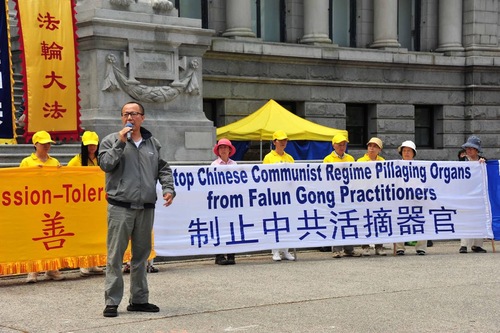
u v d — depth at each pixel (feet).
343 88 99.60
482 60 108.17
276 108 77.92
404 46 110.11
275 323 28.73
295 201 45.21
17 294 34.60
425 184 48.55
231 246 43.34
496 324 28.81
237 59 90.99
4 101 44.93
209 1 92.94
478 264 43.55
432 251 50.98
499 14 110.93
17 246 37.14
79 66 53.21
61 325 28.48
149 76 54.29
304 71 96.37
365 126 104.12
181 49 56.34
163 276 39.22
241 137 75.25
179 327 28.12
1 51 44.60
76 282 37.81
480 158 50.44
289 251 50.19
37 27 47.14
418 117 108.99
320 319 29.37
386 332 27.55
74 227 38.55
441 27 109.40
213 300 32.83
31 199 37.50
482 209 49.88
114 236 29.71
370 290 35.09
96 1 52.54
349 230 46.52
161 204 41.78
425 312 30.66
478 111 109.40
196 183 42.80
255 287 35.86
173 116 55.93
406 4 109.91
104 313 29.68
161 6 55.16
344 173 46.55
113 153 29.09
